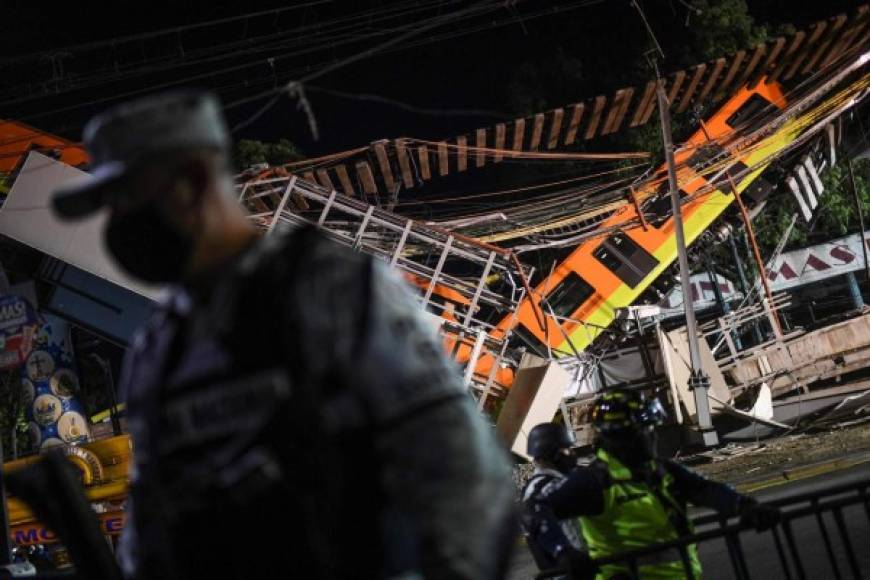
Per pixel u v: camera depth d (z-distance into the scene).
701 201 25.92
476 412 1.72
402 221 19.88
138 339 1.91
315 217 22.41
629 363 23.36
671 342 22.88
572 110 23.17
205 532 1.67
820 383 24.73
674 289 30.80
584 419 22.39
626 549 4.71
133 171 1.73
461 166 23.70
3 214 20.05
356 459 1.65
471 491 1.60
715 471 18.02
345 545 1.64
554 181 29.62
